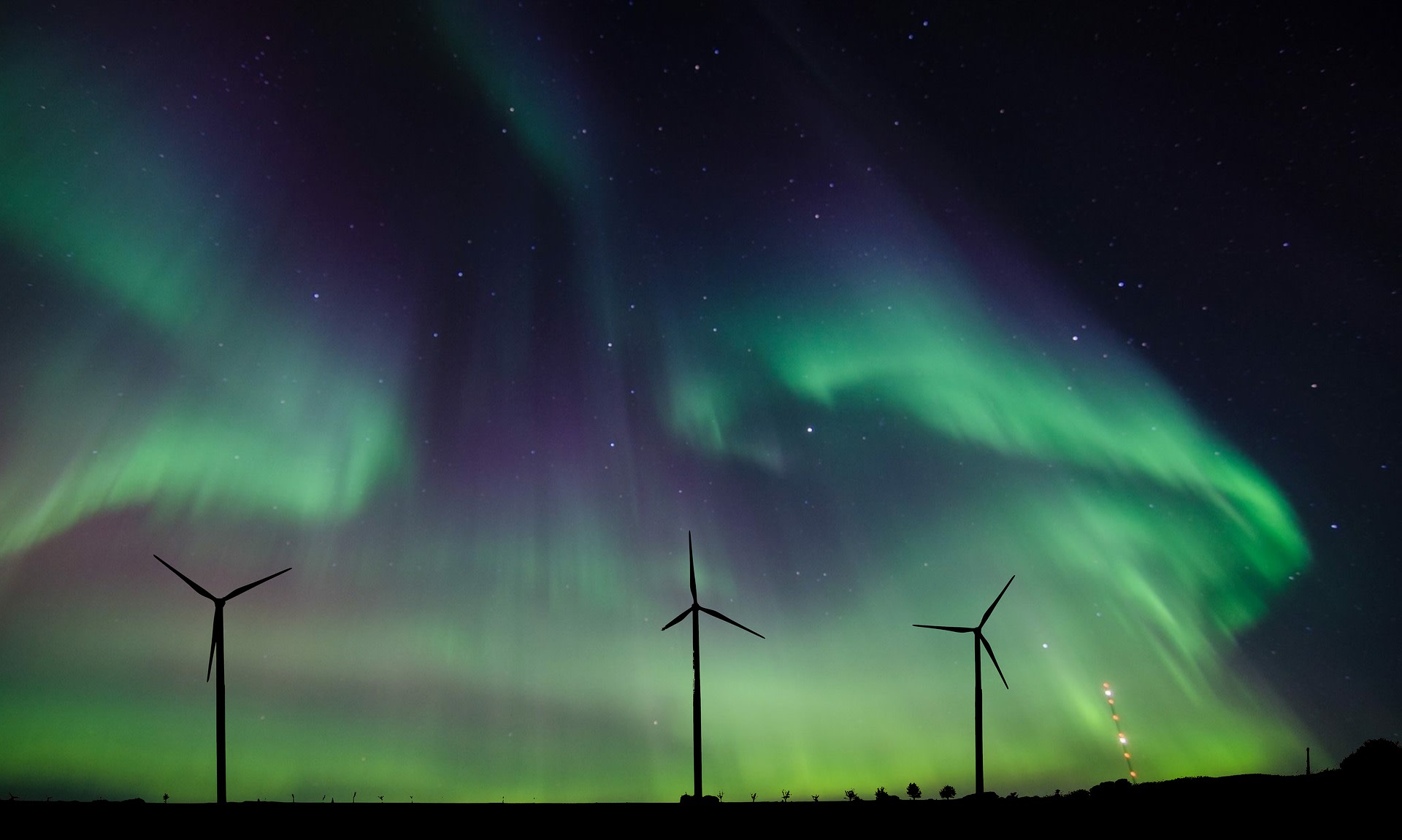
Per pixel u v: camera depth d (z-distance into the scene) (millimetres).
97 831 14430
